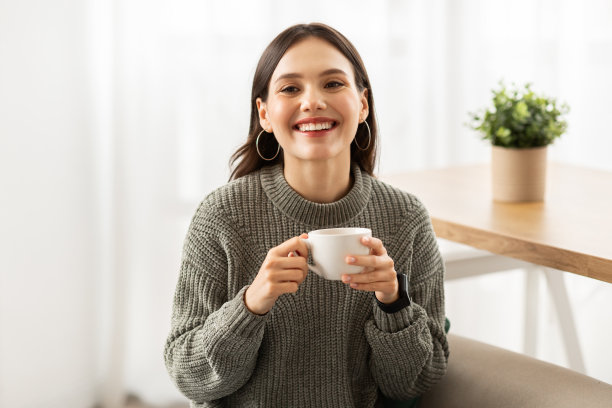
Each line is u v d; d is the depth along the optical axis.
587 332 2.80
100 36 2.34
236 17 2.47
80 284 2.40
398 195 1.37
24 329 2.33
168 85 2.42
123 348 2.45
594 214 1.69
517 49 2.86
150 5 2.36
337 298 1.29
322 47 1.26
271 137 1.38
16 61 2.23
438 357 1.35
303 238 1.13
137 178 2.42
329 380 1.31
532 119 1.78
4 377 2.32
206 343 1.20
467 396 1.37
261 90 1.31
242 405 1.33
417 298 1.36
